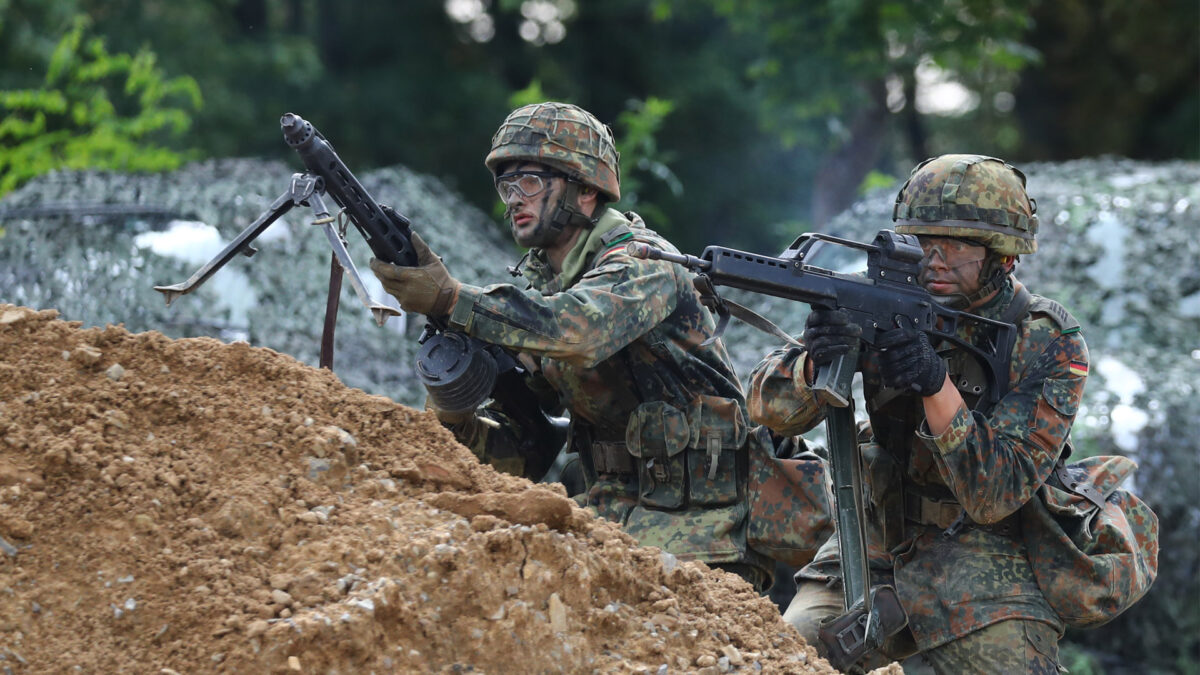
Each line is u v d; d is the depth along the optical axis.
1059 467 14.16
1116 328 30.47
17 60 55.94
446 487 10.80
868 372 14.05
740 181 81.31
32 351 10.52
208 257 29.39
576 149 14.65
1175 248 31.98
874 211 36.75
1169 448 26.36
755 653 10.92
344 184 12.87
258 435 10.49
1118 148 90.38
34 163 44.25
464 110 80.62
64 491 9.69
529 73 86.75
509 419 16.06
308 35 87.81
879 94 67.88
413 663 9.34
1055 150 91.50
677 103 78.12
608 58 86.19
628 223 15.09
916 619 13.90
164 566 9.50
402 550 9.80
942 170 13.73
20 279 28.88
